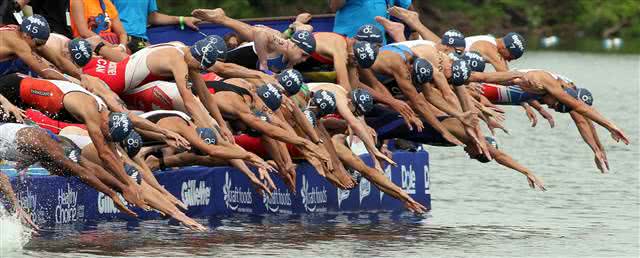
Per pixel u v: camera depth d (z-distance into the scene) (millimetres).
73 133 33031
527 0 182750
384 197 42875
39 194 32844
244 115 35656
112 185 31984
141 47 43156
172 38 46531
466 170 54375
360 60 38438
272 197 39125
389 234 35219
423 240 34156
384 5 44031
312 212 40219
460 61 39281
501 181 50438
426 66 38594
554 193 46375
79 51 33875
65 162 31047
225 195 38125
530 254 32188
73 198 33969
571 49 155125
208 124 34531
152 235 32656
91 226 33562
